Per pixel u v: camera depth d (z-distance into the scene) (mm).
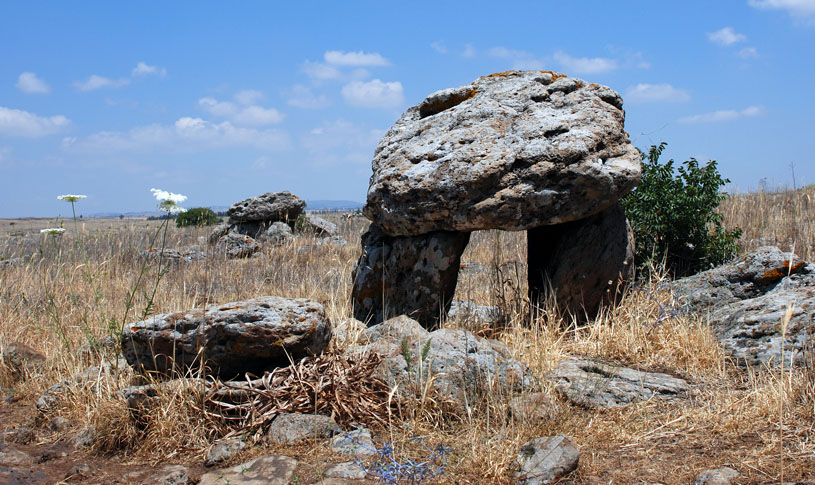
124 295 8578
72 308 7648
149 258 12266
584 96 7203
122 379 5359
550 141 6621
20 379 6031
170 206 5629
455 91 7750
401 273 7184
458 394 4766
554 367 5531
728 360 5707
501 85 7617
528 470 3814
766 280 6828
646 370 5688
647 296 6996
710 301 6914
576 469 3900
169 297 8547
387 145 7719
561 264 6844
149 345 4969
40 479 4129
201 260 13492
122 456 4480
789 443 4059
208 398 4637
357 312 7613
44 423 5051
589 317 6883
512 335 6180
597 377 5223
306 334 4953
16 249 12789
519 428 4324
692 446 4188
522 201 6422
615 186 6445
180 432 4520
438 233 6824
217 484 3926
